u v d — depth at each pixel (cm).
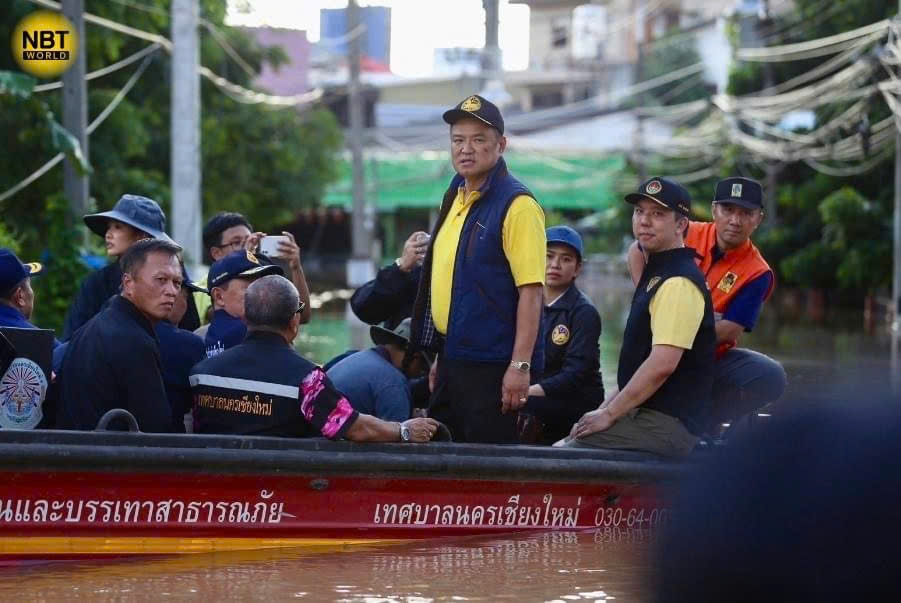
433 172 5025
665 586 327
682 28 5600
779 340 2083
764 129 3416
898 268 2617
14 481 572
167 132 2306
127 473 584
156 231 815
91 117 1988
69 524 585
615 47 6425
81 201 1505
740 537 313
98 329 624
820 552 304
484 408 672
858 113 3025
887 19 2920
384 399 688
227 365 629
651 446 683
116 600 534
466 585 568
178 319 732
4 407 615
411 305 788
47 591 545
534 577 584
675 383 686
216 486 604
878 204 3042
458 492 650
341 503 629
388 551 627
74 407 620
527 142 5225
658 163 4694
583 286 4147
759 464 313
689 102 5222
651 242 683
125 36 2047
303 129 3170
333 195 4997
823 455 306
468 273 668
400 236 5741
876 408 305
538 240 662
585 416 694
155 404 621
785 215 3678
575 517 675
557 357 797
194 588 554
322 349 1767
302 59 5188
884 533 299
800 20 3466
